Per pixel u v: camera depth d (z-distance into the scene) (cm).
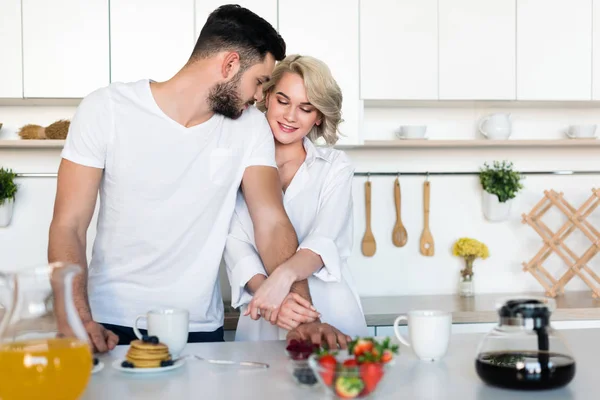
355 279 325
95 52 275
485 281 331
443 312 134
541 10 299
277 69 205
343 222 203
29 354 91
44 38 274
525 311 112
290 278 167
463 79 296
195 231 184
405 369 124
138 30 276
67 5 274
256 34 178
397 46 291
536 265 322
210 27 179
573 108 334
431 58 293
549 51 300
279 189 191
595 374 121
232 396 107
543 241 328
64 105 307
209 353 139
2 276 100
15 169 309
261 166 189
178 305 185
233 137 187
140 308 184
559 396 107
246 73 179
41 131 291
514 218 332
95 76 276
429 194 327
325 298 196
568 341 148
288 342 146
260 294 164
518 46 298
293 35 285
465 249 316
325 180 208
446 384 114
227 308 288
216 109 181
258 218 186
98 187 180
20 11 273
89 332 138
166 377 119
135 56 276
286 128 205
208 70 177
